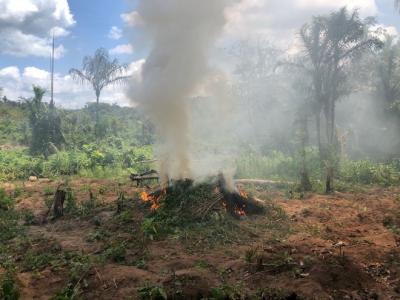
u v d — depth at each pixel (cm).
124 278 596
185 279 572
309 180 1378
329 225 891
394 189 1346
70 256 701
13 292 556
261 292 546
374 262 652
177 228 830
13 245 799
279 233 830
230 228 836
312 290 541
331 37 1839
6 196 1201
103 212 993
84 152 2331
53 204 1019
